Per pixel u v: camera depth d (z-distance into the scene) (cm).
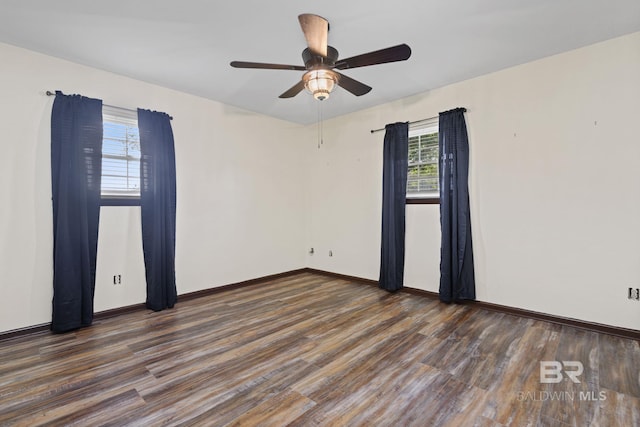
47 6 214
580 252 284
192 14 225
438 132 368
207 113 402
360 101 416
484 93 337
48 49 275
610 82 268
